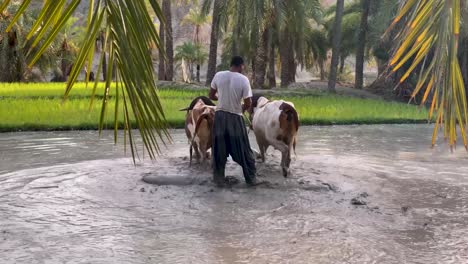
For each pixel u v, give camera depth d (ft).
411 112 68.90
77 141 38.96
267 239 15.94
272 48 134.62
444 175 27.43
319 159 31.73
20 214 18.51
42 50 5.25
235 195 21.89
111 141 38.96
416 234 16.78
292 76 143.74
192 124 27.71
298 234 16.51
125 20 5.39
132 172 26.37
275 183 24.04
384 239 16.15
